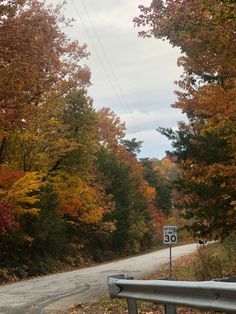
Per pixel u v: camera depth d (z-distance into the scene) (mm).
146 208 76812
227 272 17688
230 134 14508
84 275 26094
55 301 15031
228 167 14938
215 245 35188
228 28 10992
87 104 35688
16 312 12766
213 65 13336
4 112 19266
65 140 32531
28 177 25984
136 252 63219
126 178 59156
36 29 21156
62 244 37531
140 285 5805
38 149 32406
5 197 25406
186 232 19656
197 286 4789
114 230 51906
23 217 31062
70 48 30938
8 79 18469
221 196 16281
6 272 28453
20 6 20312
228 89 13922
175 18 12820
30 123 27469
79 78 32375
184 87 17109
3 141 27922
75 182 36688
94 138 40062
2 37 18375
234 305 4375
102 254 51500
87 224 47625
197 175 16953
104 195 50125
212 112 15141
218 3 9953
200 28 12547
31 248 33094
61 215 38125
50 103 29891
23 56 19219
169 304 5359
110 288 6434
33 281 24141
